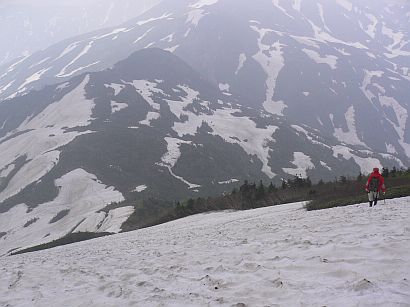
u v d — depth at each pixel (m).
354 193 33.38
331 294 5.95
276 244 11.37
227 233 18.75
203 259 11.17
